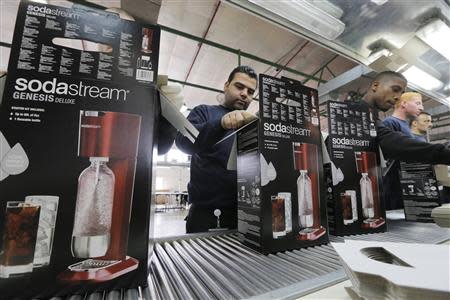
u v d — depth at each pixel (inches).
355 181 25.6
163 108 17.4
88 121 12.7
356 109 27.1
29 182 11.4
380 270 9.9
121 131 13.2
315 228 20.9
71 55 13.2
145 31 14.8
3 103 11.7
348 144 25.9
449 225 27.7
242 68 46.1
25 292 10.8
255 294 11.3
